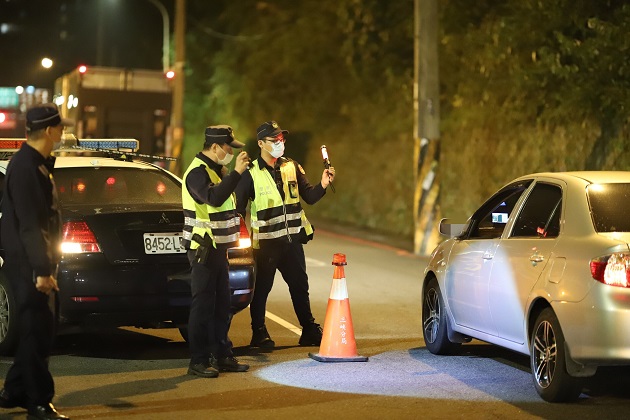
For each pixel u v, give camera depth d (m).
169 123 39.56
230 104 57.53
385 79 43.97
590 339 11.93
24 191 11.37
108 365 15.15
